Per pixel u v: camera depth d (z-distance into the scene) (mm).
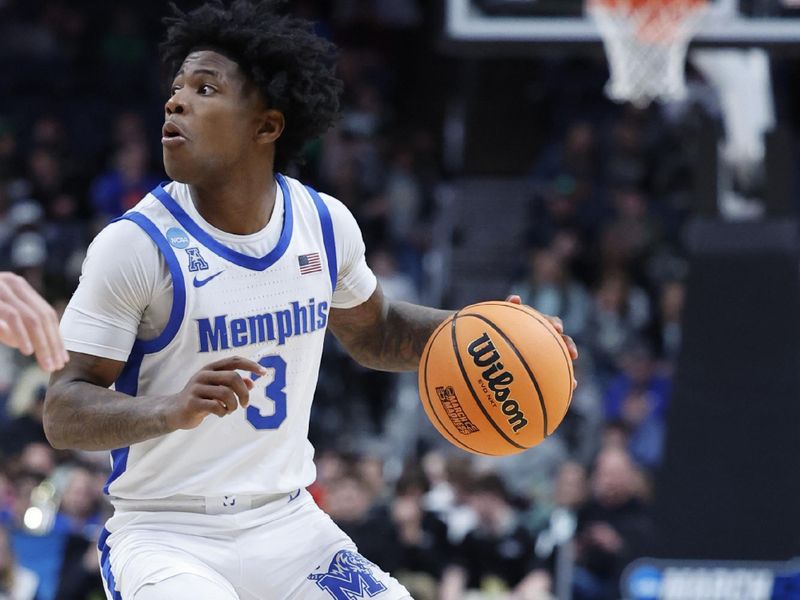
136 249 5289
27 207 18281
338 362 16562
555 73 21547
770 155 12078
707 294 11984
